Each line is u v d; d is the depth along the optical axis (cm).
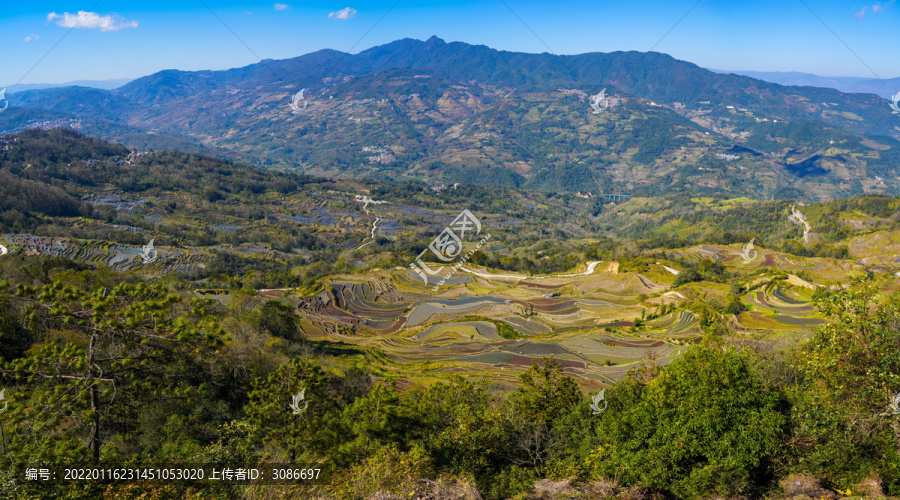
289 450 2469
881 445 1769
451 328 9512
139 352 2106
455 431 2539
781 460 1830
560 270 15475
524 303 11100
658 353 7538
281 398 2600
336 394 4691
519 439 2514
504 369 7156
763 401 1877
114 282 7181
